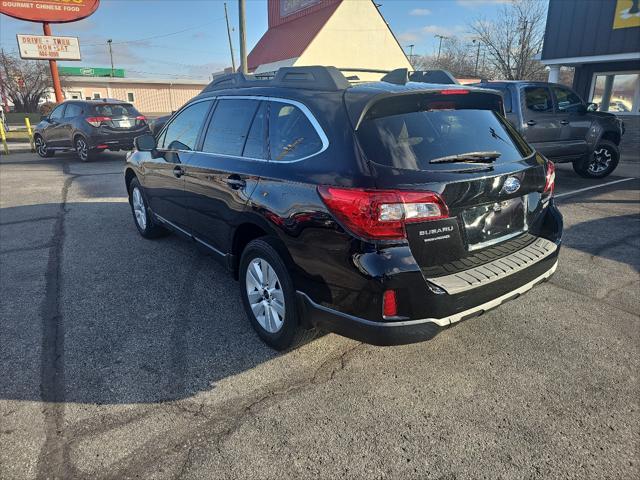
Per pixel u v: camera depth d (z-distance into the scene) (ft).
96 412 8.39
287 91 10.24
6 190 27.94
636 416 8.31
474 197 8.35
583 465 7.23
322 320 8.69
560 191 26.84
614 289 13.55
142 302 12.72
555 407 8.55
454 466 7.22
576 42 44.98
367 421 8.20
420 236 7.82
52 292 13.32
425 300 7.77
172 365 9.84
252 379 9.39
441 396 8.87
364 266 7.62
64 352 10.28
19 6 52.80
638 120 44.16
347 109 8.55
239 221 10.69
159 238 18.22
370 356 10.21
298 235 8.70
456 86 9.71
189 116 14.17
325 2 81.05
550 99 27.40
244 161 10.77
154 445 7.61
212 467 7.17
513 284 8.87
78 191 27.73
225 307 12.46
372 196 7.54
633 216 21.18
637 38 40.52
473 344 10.68
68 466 7.16
